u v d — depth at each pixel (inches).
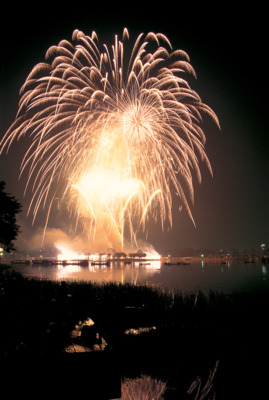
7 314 588.7
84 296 917.8
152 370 434.6
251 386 398.9
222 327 676.1
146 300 906.7
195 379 414.6
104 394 333.4
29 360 334.6
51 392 309.1
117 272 3171.8
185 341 576.1
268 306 886.4
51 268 3944.4
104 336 509.0
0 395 294.8
